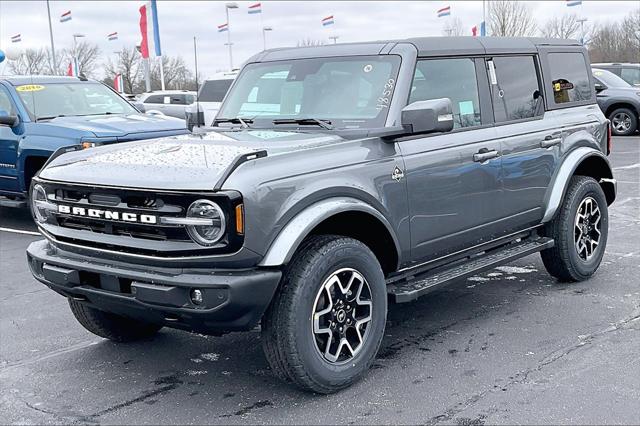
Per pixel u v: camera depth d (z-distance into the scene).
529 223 5.89
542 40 6.31
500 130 5.50
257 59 5.68
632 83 20.78
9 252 8.68
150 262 3.96
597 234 6.51
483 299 6.08
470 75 5.39
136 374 4.74
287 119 5.07
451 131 5.09
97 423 4.05
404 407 4.08
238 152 4.20
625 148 16.94
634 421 3.81
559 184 6.01
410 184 4.70
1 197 10.52
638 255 7.38
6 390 4.55
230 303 3.79
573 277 6.34
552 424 3.80
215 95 15.93
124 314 4.41
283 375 4.12
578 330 5.23
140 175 4.05
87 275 4.24
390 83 4.84
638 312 5.60
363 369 4.39
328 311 4.19
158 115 10.44
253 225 3.82
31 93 9.84
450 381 4.41
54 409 4.25
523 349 4.89
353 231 4.62
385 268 4.78
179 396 4.37
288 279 4.03
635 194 11.13
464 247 5.31
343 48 5.24
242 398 4.30
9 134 9.54
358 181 4.36
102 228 4.18
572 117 6.33
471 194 5.18
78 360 5.02
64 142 8.91
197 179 3.85
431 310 5.84
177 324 4.10
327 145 4.37
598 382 4.30
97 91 10.55
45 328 5.77
